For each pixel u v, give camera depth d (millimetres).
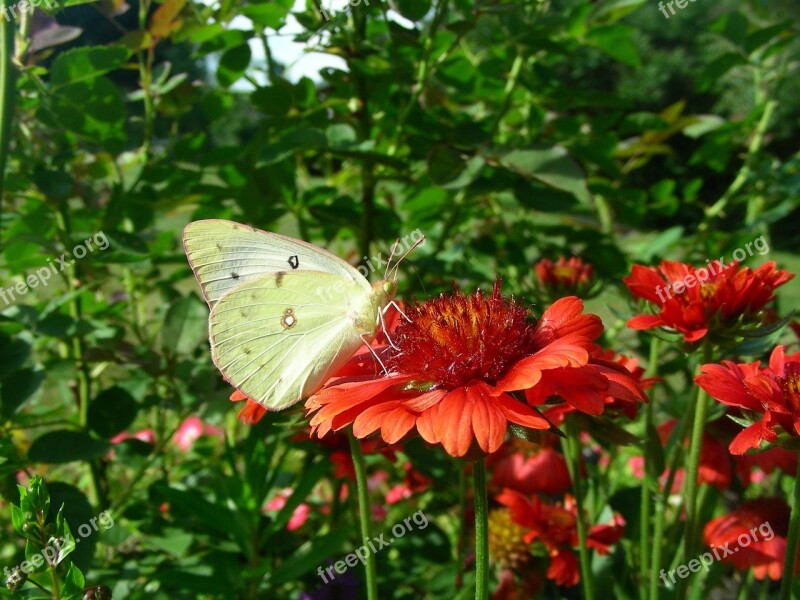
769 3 318
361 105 205
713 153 252
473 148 187
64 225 201
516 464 181
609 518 176
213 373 179
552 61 224
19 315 163
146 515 188
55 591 111
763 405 112
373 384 118
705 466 153
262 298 138
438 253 222
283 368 139
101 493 201
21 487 109
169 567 173
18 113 190
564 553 166
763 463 151
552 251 231
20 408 156
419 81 190
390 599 187
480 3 176
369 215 209
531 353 123
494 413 107
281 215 204
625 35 198
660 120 218
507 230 238
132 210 202
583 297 189
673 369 181
